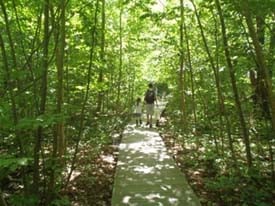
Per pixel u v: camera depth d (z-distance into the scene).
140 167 7.72
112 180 6.93
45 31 4.60
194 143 9.65
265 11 4.98
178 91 11.98
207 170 7.54
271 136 6.36
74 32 5.73
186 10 7.80
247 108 7.08
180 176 6.96
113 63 13.16
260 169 6.25
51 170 4.94
